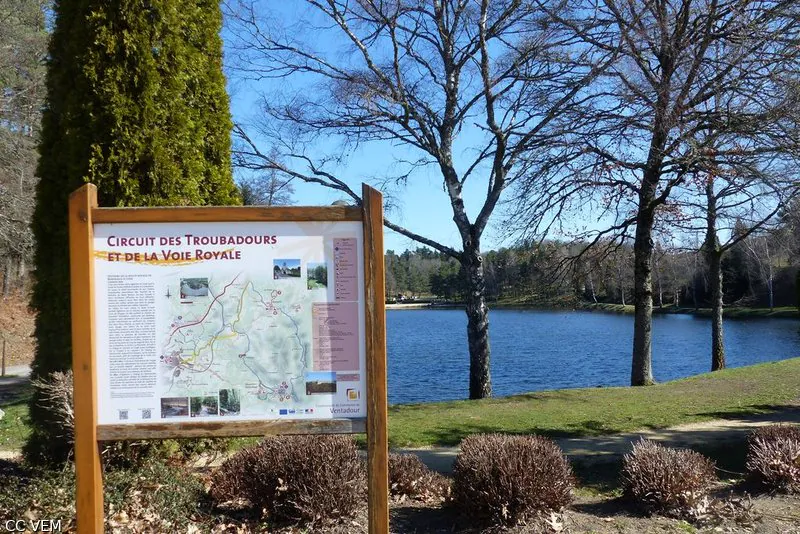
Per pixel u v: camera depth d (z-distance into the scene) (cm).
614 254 1767
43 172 543
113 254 349
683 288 5662
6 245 2320
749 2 1199
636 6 1288
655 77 1318
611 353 3109
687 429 941
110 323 348
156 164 532
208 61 610
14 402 1425
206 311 353
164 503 441
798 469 564
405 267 9694
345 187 1539
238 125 1489
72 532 399
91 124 516
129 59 527
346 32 1467
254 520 471
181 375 350
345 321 357
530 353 3173
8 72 2197
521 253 1716
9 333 2916
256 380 353
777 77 1125
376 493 353
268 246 356
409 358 3158
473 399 1369
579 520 495
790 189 1235
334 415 355
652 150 1334
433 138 1525
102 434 345
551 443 551
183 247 352
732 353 3038
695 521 495
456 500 503
